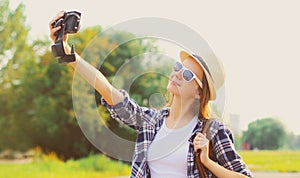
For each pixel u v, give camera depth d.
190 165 3.01
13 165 20.45
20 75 25.06
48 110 23.25
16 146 24.28
